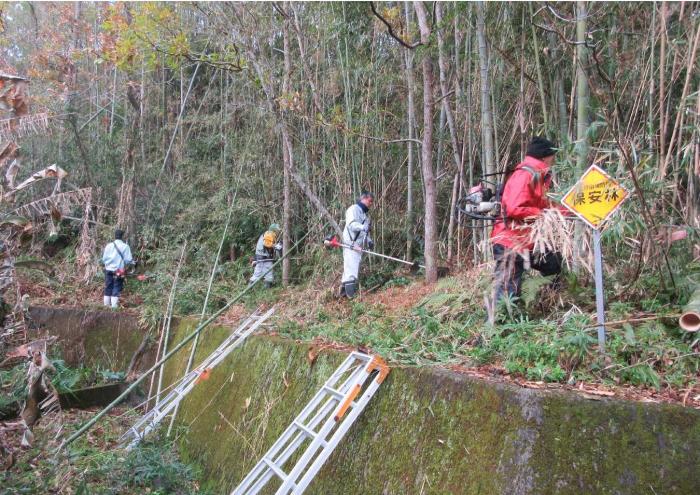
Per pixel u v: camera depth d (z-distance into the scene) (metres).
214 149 11.30
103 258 8.95
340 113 7.17
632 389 2.78
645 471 2.32
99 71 12.52
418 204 8.04
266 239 8.44
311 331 5.36
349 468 3.58
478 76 6.43
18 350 4.02
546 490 2.46
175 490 4.85
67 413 6.83
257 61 7.75
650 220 3.40
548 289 4.06
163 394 6.95
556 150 3.69
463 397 3.00
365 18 8.05
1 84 4.23
